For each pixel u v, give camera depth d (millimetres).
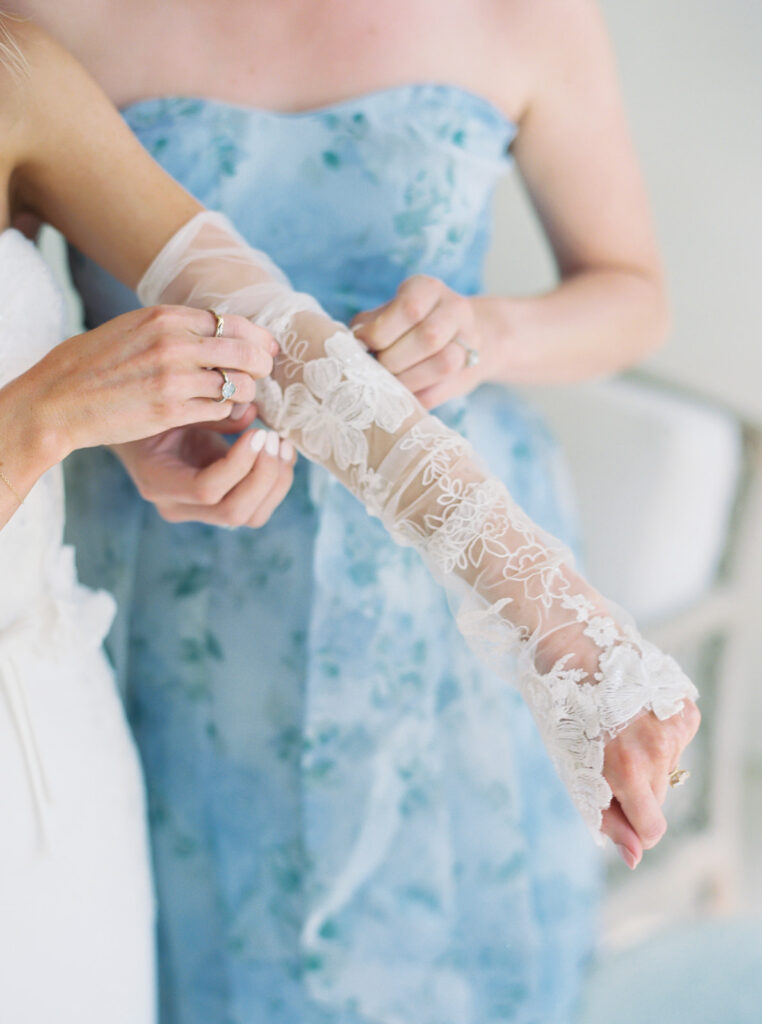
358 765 1098
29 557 881
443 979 1148
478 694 1140
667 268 2182
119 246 927
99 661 1014
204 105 1027
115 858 964
